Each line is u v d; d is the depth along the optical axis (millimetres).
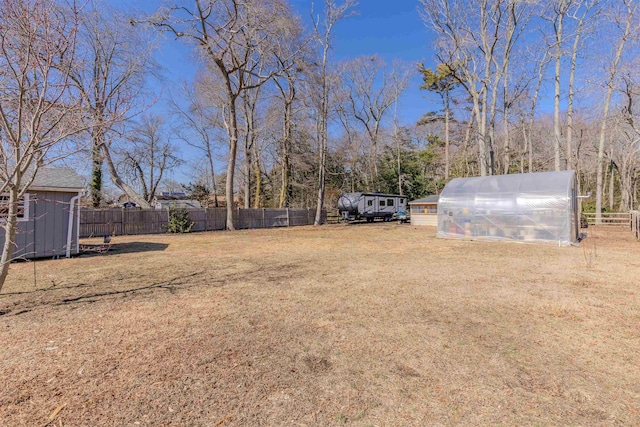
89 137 4375
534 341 3248
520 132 31547
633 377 2557
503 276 6223
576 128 26344
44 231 8586
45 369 2672
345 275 6438
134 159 28406
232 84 21969
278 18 17109
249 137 26094
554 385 2445
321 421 2039
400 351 3033
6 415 2068
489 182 13039
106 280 6023
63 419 2039
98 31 15055
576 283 5602
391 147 35312
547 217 11148
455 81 21469
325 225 24328
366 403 2229
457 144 34281
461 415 2092
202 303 4547
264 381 2510
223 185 34281
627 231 15375
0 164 3789
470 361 2834
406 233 16562
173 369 2686
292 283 5766
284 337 3361
